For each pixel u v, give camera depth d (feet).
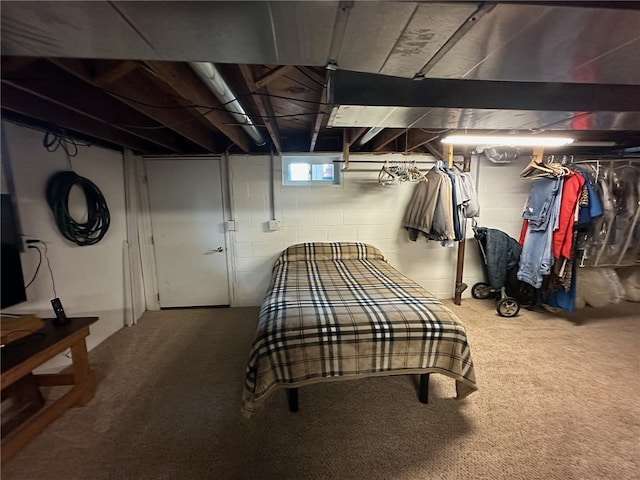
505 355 8.76
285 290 8.11
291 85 7.14
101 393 7.30
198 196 12.56
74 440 5.87
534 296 12.01
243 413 5.56
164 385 7.63
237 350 9.43
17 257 6.71
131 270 11.59
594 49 3.70
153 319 11.93
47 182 8.13
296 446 5.71
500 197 13.34
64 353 8.27
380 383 7.65
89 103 6.68
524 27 3.20
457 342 6.18
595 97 6.07
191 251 12.82
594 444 5.66
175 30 3.20
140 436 5.97
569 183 9.73
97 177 10.10
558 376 7.75
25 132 7.48
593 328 10.47
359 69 4.20
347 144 11.40
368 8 2.87
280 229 12.92
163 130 10.39
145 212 12.48
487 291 13.47
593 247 10.80
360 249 12.30
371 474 5.12
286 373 5.83
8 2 2.66
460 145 11.78
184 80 5.44
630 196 10.70
